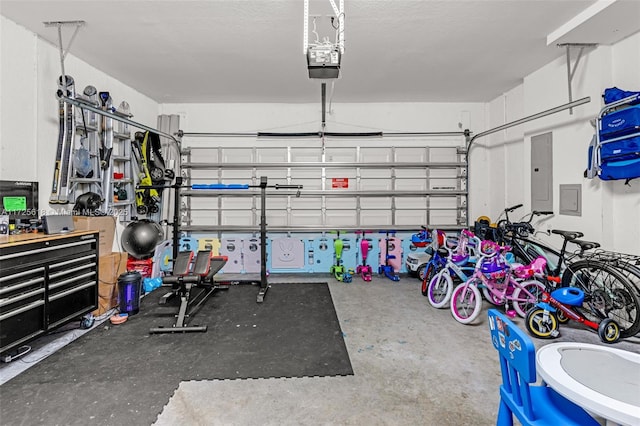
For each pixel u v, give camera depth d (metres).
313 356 2.46
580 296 2.63
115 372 2.23
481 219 4.79
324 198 5.23
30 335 2.38
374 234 5.16
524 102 4.15
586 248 2.83
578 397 0.95
